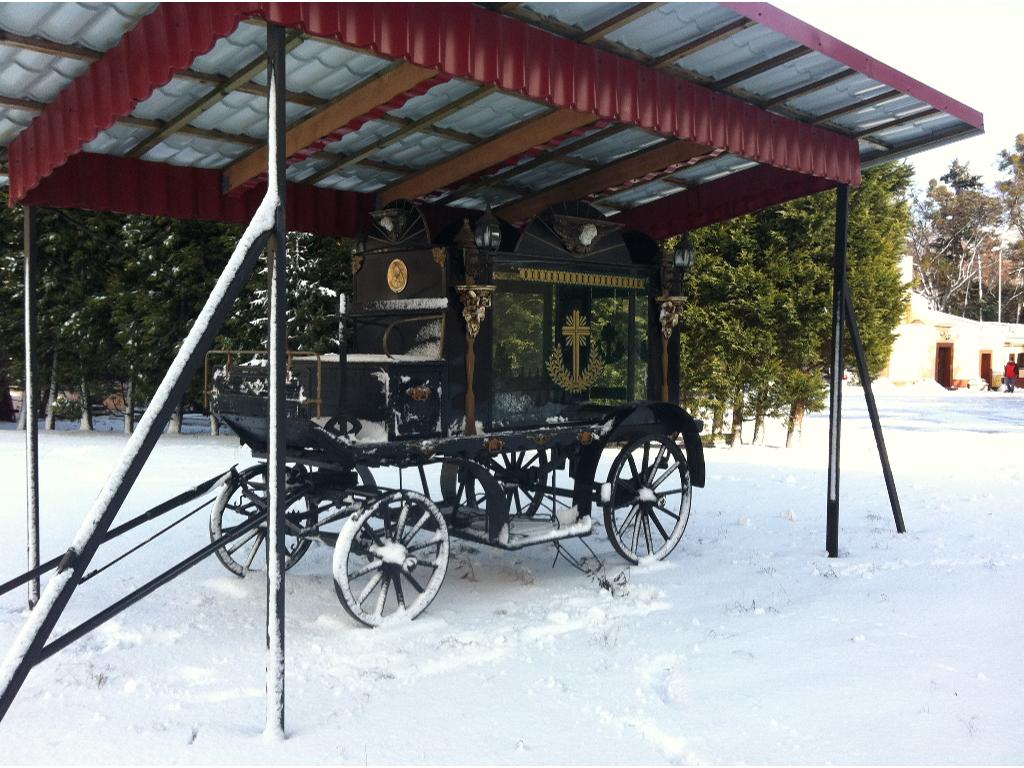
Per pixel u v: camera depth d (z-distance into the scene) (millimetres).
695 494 10070
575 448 6461
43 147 4980
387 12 3662
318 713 3750
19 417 21188
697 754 3361
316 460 5340
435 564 5238
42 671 4203
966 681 4125
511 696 3957
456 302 5781
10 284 18500
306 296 15742
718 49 4949
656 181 7637
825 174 6441
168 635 4758
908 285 15680
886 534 7711
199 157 6316
